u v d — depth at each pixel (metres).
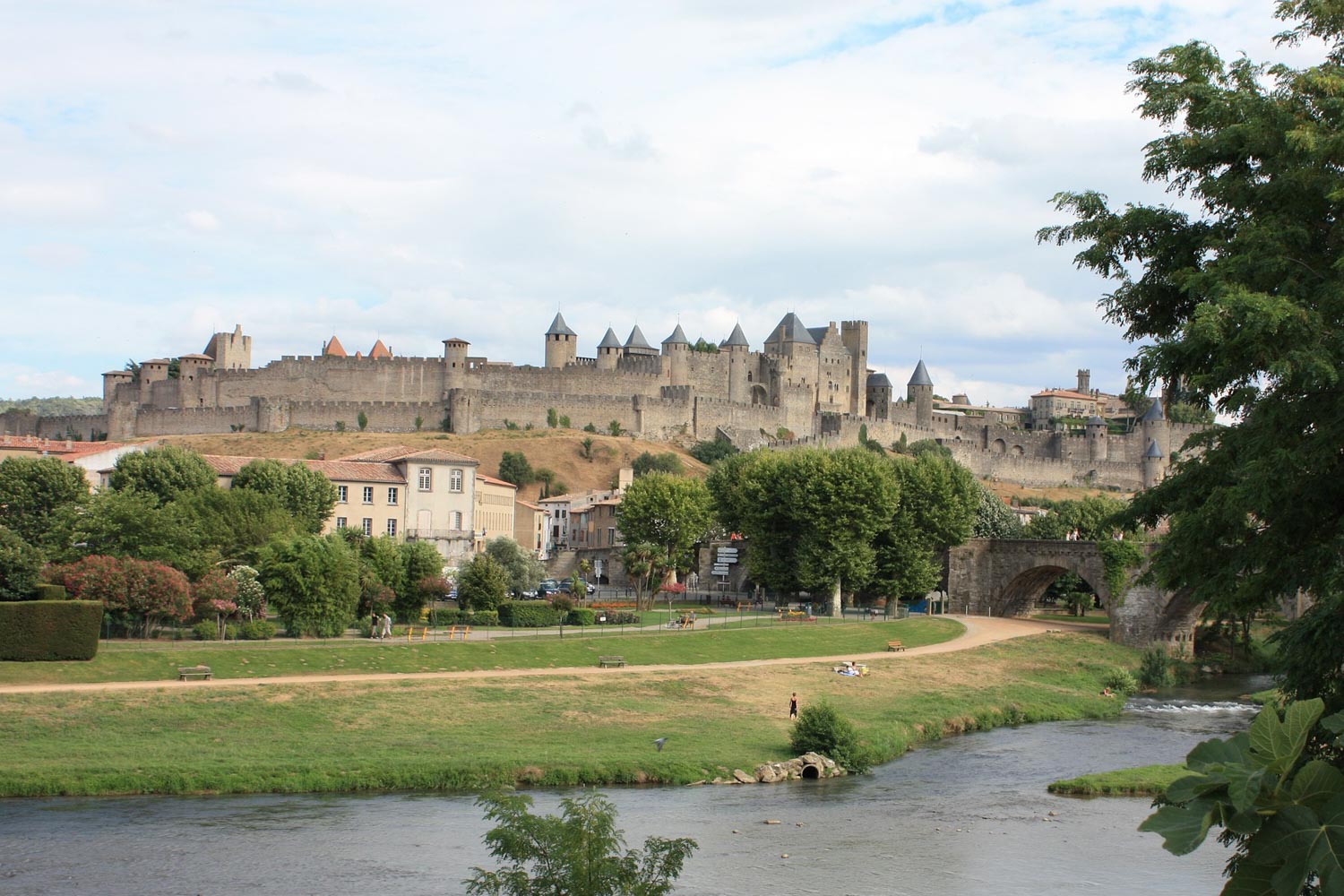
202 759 64.31
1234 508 32.09
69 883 46.56
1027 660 118.62
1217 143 36.19
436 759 66.44
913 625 133.00
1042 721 94.56
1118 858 53.69
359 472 142.38
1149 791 66.62
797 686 95.50
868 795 65.88
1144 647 133.50
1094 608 183.75
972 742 84.25
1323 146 32.50
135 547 97.00
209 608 95.19
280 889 46.56
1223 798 15.52
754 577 148.75
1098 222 39.31
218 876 47.91
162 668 79.75
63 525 101.19
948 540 150.12
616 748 71.81
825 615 141.88
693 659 103.81
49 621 77.75
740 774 68.62
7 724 66.69
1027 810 62.59
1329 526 34.47
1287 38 37.66
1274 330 30.73
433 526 145.62
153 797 59.81
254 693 76.19
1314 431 33.16
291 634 97.56
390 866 49.59
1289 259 33.28
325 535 114.75
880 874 50.91
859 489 139.38
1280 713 16.05
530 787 65.00
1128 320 40.19
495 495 175.25
